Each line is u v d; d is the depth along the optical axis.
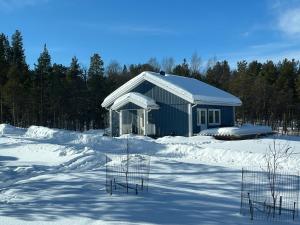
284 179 11.02
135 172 11.94
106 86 64.44
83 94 61.72
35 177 12.30
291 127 65.94
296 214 8.12
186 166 12.88
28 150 19.48
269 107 63.38
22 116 60.59
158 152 20.50
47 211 8.45
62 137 24.55
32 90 58.84
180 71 75.31
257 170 13.03
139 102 32.50
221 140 29.22
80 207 8.62
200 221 7.56
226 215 7.95
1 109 58.19
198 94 32.31
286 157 16.23
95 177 11.52
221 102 34.59
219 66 89.31
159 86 32.94
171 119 32.47
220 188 10.07
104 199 9.16
